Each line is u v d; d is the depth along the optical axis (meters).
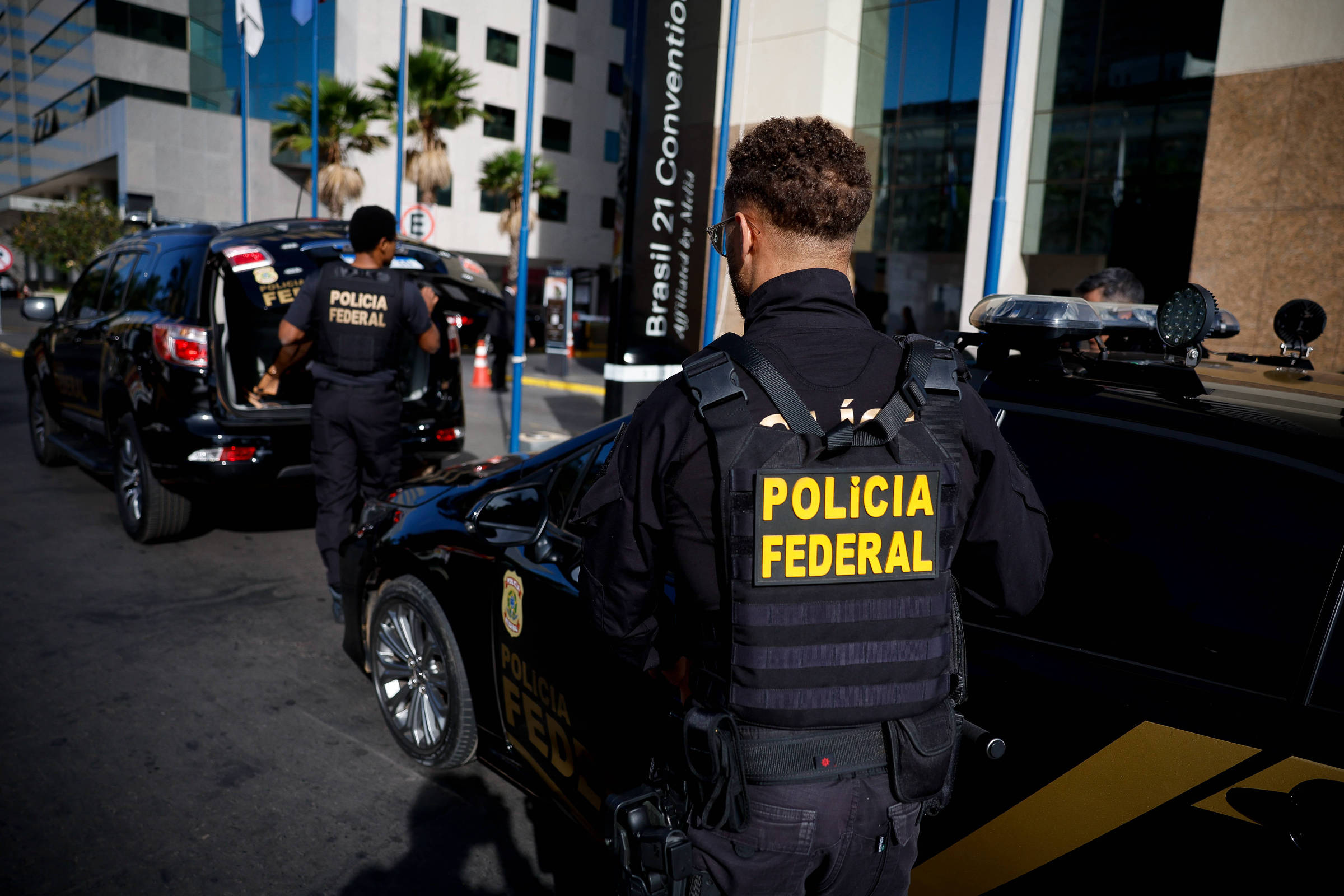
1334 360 8.88
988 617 1.80
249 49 17.28
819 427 1.17
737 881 1.22
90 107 32.41
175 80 32.84
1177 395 1.86
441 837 2.65
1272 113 9.03
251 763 2.98
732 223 1.33
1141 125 11.68
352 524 3.97
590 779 2.26
